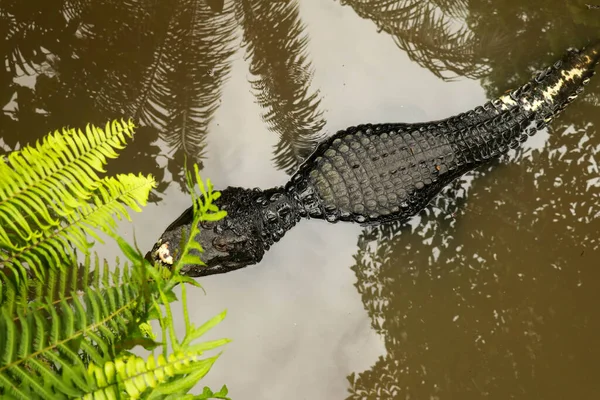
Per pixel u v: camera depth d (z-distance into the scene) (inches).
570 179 195.9
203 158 192.4
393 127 195.8
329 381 189.6
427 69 199.3
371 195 188.5
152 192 186.5
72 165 109.0
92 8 189.2
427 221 201.6
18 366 78.9
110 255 177.9
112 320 94.0
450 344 193.0
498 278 195.6
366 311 195.3
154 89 190.2
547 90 191.0
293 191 193.6
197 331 81.4
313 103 198.1
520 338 191.5
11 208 98.6
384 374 191.3
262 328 189.9
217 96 193.8
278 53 197.2
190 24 194.1
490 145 193.2
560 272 192.7
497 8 196.9
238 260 184.9
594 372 185.5
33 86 182.7
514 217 197.3
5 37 181.9
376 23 199.2
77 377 79.9
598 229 192.1
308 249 199.8
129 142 186.7
